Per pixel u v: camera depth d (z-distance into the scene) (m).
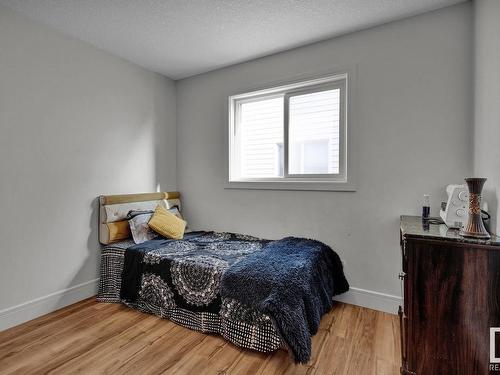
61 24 2.12
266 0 1.85
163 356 1.62
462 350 1.29
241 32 2.26
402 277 1.45
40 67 2.09
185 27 2.18
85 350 1.68
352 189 2.29
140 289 2.19
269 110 2.87
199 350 1.68
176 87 3.35
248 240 2.67
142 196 2.86
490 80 1.57
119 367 1.53
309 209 2.51
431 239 1.32
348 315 2.13
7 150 1.92
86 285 2.43
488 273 1.24
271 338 1.62
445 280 1.31
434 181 2.01
